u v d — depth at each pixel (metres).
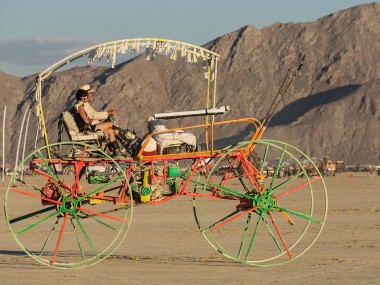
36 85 19.30
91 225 35.09
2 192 83.00
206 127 19.91
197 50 19.98
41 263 19.98
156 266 19.00
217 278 16.72
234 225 33.78
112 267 18.88
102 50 19.19
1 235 30.12
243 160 19.48
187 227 33.78
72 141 19.28
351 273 17.34
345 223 34.88
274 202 19.34
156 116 19.39
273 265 18.88
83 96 19.53
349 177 157.12
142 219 39.59
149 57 19.52
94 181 19.44
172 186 19.73
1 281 16.62
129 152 19.72
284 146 19.30
